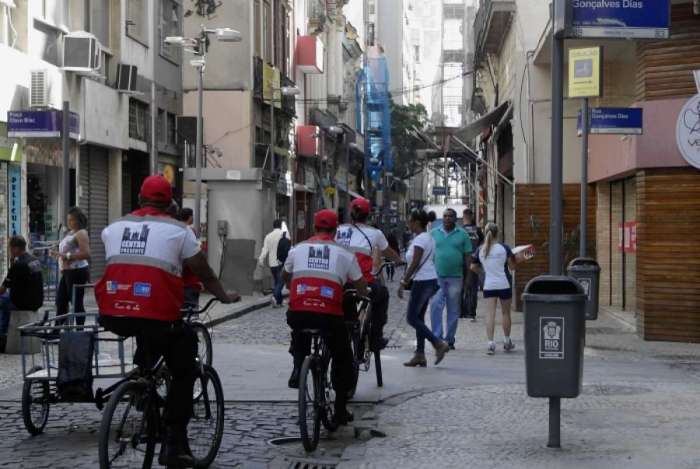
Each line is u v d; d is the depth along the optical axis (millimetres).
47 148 25562
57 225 26750
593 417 10914
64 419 11289
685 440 9586
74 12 27656
